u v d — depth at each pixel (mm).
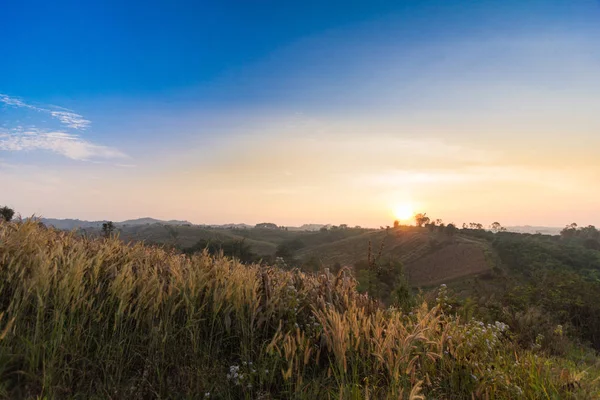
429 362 3689
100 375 2908
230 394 3008
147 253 4984
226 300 3783
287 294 4172
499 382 3422
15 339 2836
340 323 3465
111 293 3402
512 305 9102
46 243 4383
